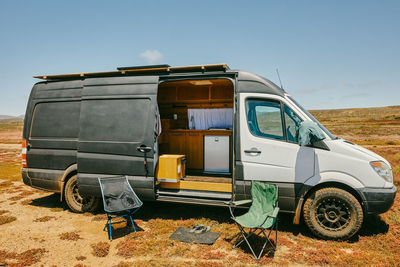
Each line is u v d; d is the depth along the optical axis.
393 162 11.84
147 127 4.84
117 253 3.70
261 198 4.06
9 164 13.03
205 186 4.83
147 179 4.79
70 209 5.69
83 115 5.23
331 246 3.89
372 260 3.46
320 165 4.10
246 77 4.58
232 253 3.69
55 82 5.72
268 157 4.28
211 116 7.14
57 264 3.42
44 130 5.60
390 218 4.92
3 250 3.80
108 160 4.99
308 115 4.46
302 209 4.25
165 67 4.98
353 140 30.94
